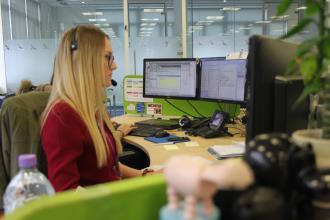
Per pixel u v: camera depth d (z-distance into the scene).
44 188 1.02
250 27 4.77
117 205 0.53
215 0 4.70
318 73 0.68
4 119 1.42
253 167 0.54
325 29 0.67
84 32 1.37
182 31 4.68
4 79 4.83
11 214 0.47
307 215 0.54
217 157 1.51
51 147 1.27
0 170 1.40
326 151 0.61
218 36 4.76
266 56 0.85
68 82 1.34
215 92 2.21
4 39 4.79
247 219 0.47
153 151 1.72
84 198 0.50
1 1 4.72
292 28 0.74
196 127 2.16
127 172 1.65
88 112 1.36
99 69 1.40
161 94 2.52
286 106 0.88
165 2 4.64
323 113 0.70
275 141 0.57
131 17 4.67
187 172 0.48
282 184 0.54
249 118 0.86
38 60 4.82
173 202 0.51
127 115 2.77
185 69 2.38
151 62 2.53
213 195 0.50
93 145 1.36
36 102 1.48
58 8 4.87
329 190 0.52
